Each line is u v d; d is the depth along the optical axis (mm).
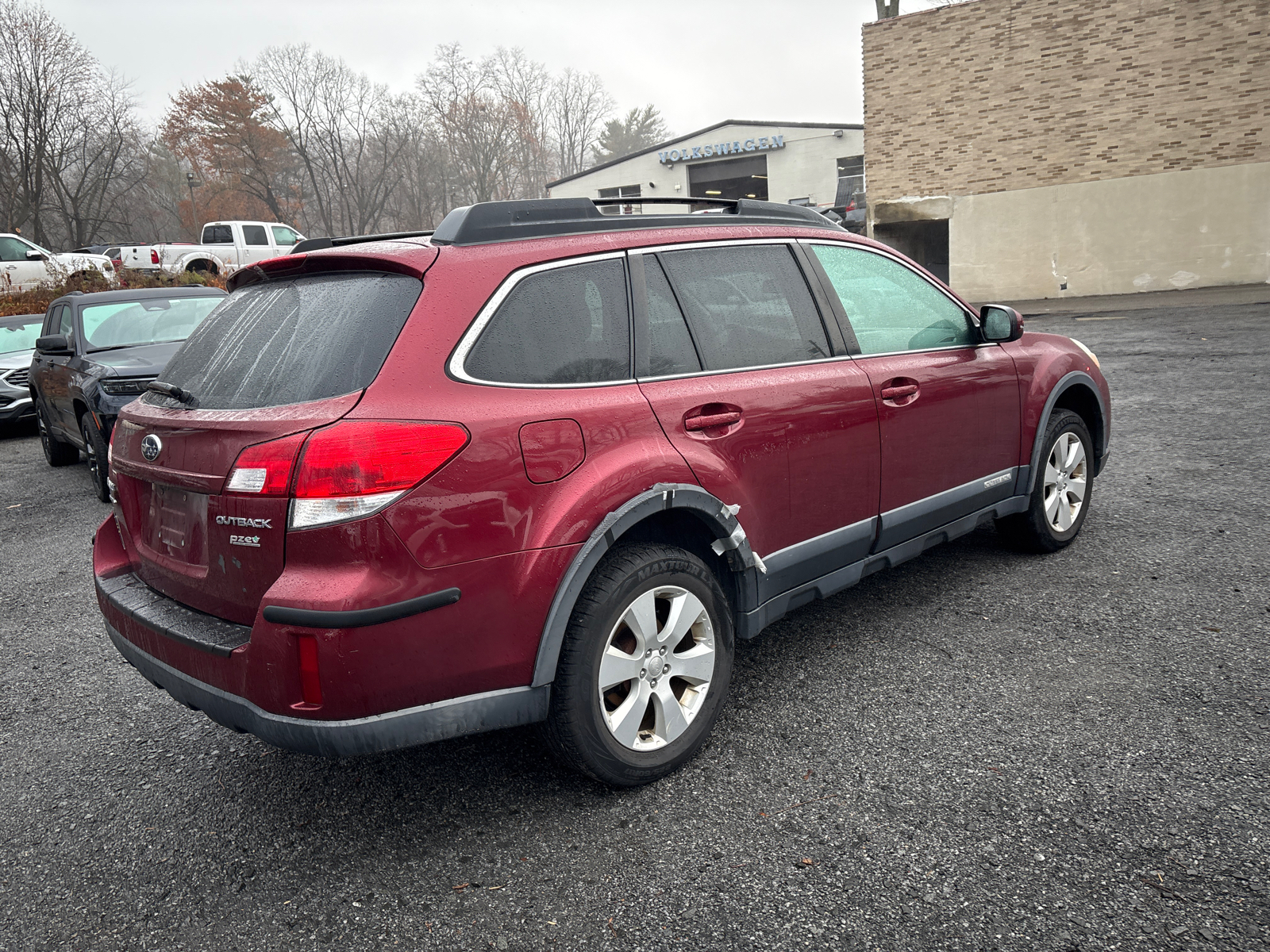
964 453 3650
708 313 2857
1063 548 4395
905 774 2588
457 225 2486
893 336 3467
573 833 2430
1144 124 19000
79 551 5918
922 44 20859
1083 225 20031
